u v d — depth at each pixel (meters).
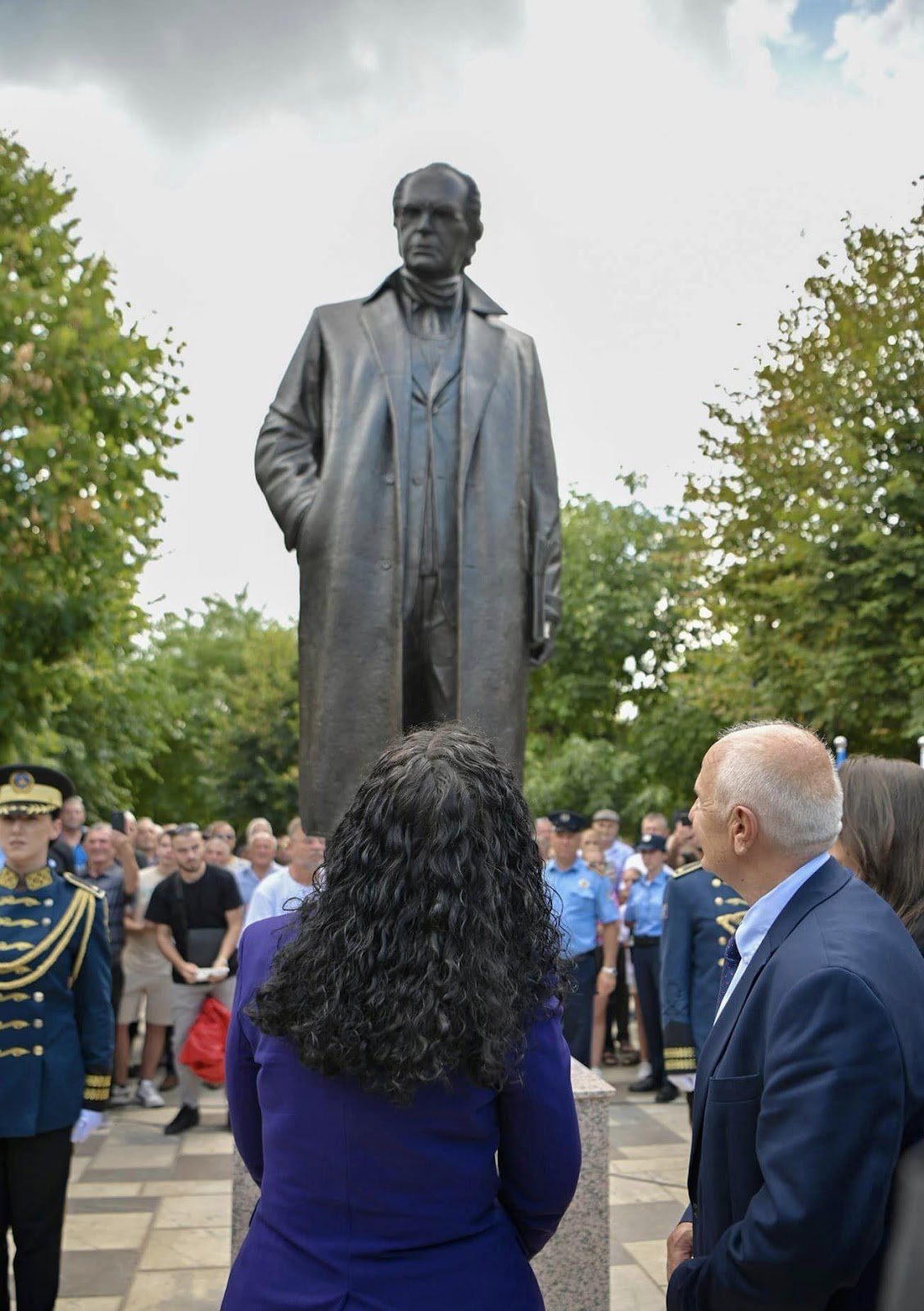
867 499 13.61
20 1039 3.62
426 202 3.71
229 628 58.50
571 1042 7.50
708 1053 1.97
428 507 3.68
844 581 13.52
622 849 11.38
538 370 3.91
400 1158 1.59
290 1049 1.68
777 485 15.77
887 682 13.37
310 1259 1.59
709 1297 1.74
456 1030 1.56
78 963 3.77
